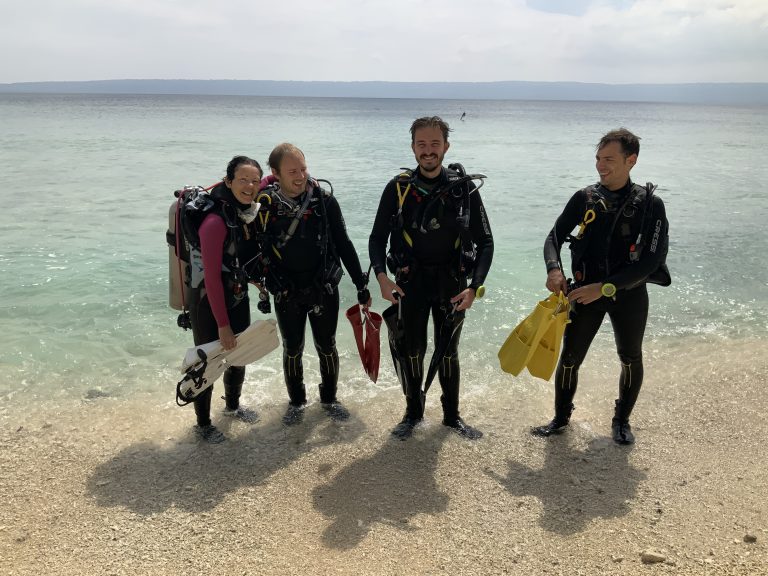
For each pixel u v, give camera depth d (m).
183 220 3.32
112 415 4.10
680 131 49.59
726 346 5.28
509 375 4.80
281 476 3.36
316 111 97.94
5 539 2.79
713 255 8.33
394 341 3.68
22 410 4.14
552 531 2.87
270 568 2.61
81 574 2.57
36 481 3.29
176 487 3.25
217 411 4.16
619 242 3.31
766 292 6.78
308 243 3.60
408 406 3.92
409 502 3.12
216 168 17.97
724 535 2.79
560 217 3.57
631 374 3.66
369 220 10.33
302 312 3.80
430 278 3.56
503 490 3.23
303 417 4.08
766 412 4.04
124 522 2.93
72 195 12.60
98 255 7.96
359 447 3.69
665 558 2.63
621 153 3.20
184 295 3.56
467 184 3.43
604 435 3.83
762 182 16.42
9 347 5.14
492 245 3.55
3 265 7.39
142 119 53.16
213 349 3.41
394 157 21.64
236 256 3.43
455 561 2.65
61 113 64.69
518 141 34.03
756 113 131.62
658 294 6.69
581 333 3.59
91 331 5.55
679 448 3.64
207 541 2.79
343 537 2.82
